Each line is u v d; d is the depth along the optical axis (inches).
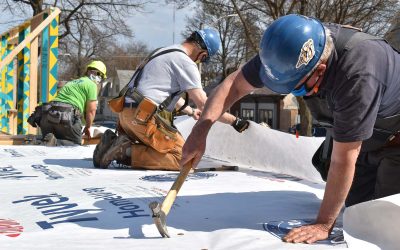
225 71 1055.0
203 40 150.6
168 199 81.1
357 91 72.9
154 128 145.6
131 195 108.0
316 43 73.2
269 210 98.3
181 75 145.0
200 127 89.5
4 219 88.3
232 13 688.4
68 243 74.0
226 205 101.6
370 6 569.0
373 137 91.8
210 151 187.6
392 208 69.6
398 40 567.5
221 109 91.7
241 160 174.7
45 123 221.3
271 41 74.1
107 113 1993.1
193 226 85.4
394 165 94.6
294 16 75.0
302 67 73.2
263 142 166.7
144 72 147.6
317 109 87.5
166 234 78.0
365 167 102.0
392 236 69.7
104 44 1218.0
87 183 123.3
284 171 157.4
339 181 77.3
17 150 193.0
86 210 94.4
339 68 74.4
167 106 147.3
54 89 302.5
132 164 149.7
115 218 89.1
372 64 74.6
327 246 73.6
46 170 145.6
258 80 91.0
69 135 223.6
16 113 354.0
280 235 80.0
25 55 327.9
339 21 561.3
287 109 1376.7
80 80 231.1
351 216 72.4
